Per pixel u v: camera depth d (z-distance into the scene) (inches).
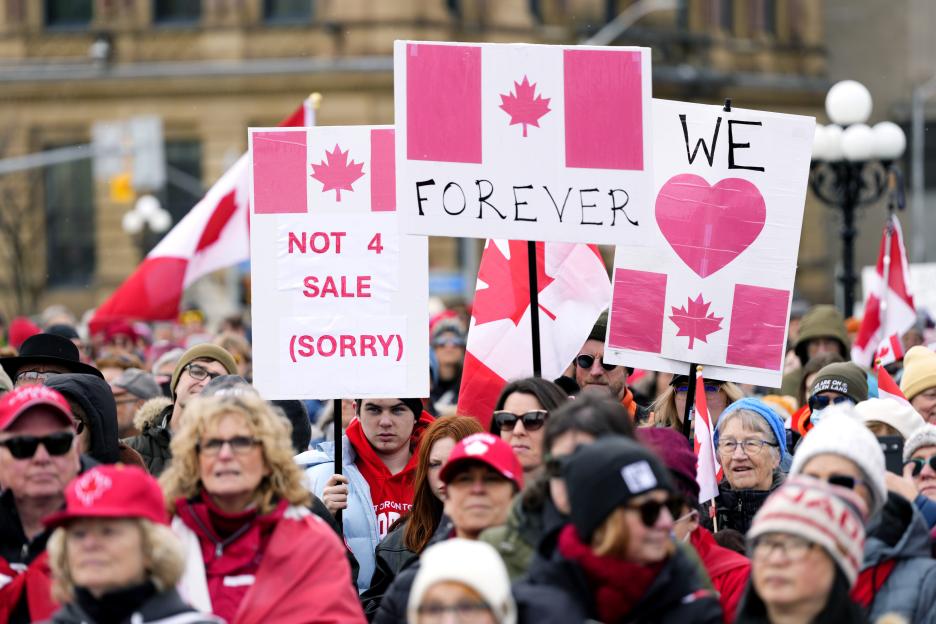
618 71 873.5
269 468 730.8
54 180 5275.6
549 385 826.2
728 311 933.2
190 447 723.4
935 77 6358.3
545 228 872.9
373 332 924.0
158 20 5196.9
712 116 936.3
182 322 2386.8
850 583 620.1
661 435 743.1
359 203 925.8
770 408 935.7
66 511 638.5
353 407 1207.6
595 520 606.2
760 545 620.1
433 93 868.0
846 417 693.3
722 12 5905.5
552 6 5334.6
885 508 735.7
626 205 874.8
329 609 722.2
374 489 1005.2
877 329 1488.7
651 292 940.0
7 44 5251.0
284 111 5064.0
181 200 5196.9
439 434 891.4
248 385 863.7
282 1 5103.3
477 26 5098.4
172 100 5147.6
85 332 2278.5
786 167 933.8
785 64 6107.3
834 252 6151.6
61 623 647.8
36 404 743.1
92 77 5177.2
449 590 577.6
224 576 724.0
